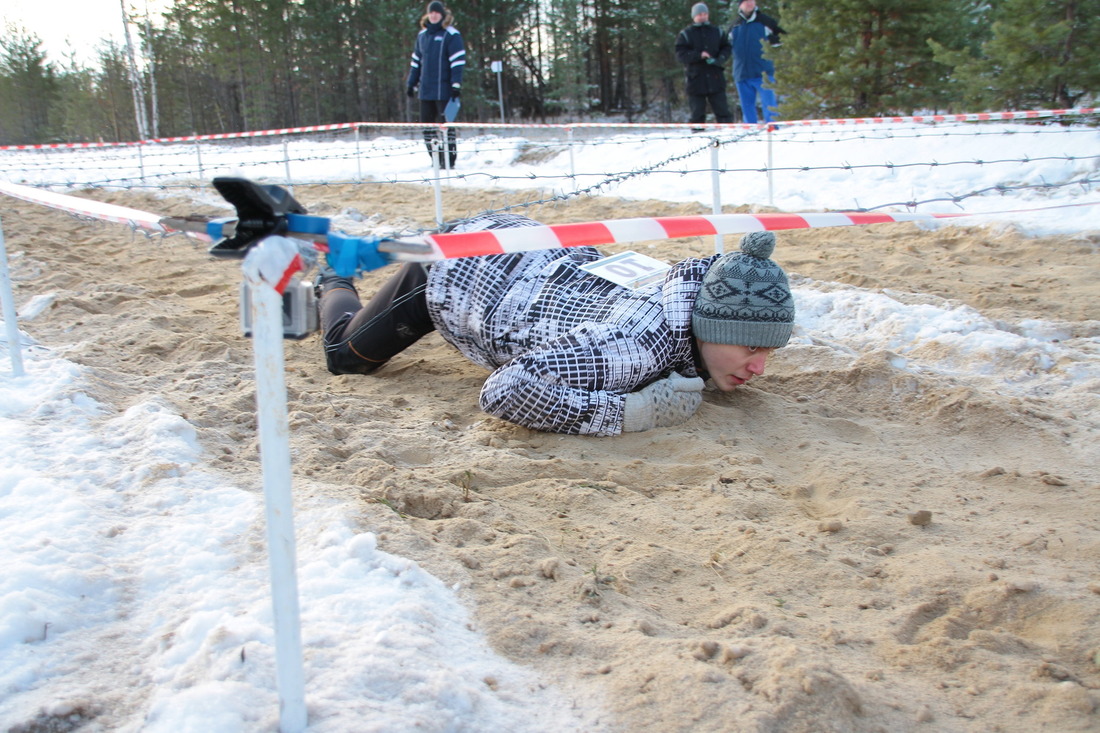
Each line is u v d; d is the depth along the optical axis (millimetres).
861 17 12156
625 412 3387
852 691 1829
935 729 1794
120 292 5691
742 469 3146
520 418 3393
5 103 40250
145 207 11500
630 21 33875
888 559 2537
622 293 3516
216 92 38281
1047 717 1817
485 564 2354
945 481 3109
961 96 11773
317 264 1600
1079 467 3242
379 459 3088
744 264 3309
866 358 4172
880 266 6547
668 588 2377
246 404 3586
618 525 2752
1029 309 5309
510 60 37312
